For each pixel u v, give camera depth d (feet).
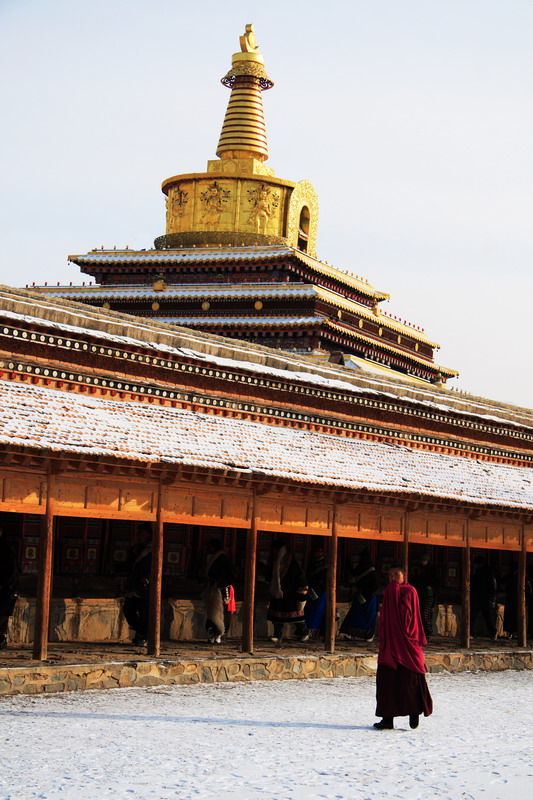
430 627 93.86
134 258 188.75
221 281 184.65
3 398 60.64
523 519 97.81
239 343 87.81
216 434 72.84
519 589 96.58
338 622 92.48
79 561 78.79
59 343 65.51
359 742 50.90
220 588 77.56
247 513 74.33
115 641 75.56
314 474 75.51
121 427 65.26
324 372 90.17
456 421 100.17
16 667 58.18
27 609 72.08
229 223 196.03
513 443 108.99
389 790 41.32
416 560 107.45
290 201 198.39
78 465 62.64
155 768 42.75
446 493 86.63
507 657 89.76
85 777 40.70
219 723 53.42
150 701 58.65
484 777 44.60
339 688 69.72
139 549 74.18
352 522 82.02
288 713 58.08
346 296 198.49
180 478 67.97
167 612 80.02
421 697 55.57
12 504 60.18
